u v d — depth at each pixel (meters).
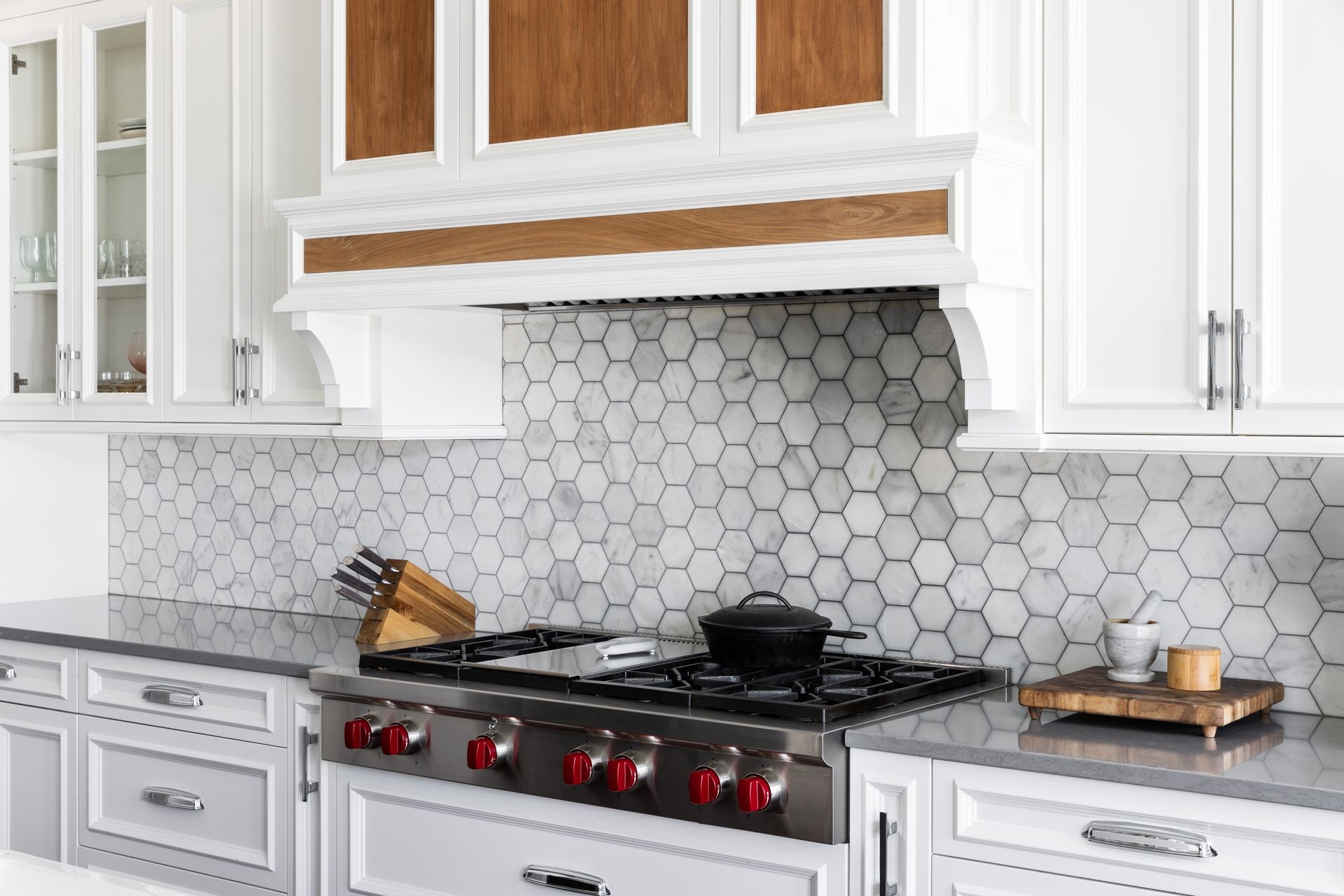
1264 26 1.97
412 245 2.61
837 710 2.09
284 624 3.30
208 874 2.84
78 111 3.42
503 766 2.31
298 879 2.67
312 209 2.72
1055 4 2.16
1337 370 1.93
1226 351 2.01
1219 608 2.32
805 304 2.73
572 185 2.39
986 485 2.55
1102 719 2.13
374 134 2.71
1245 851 1.73
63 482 3.77
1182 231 2.05
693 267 2.29
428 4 2.63
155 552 3.79
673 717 2.11
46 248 3.50
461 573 3.24
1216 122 2.02
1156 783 1.78
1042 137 2.17
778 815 2.04
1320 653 2.23
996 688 2.44
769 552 2.79
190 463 3.71
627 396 2.98
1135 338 2.10
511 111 2.54
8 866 1.28
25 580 3.69
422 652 2.69
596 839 2.24
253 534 3.59
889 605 2.66
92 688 3.05
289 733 2.71
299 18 3.05
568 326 3.07
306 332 2.80
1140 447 2.09
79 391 3.44
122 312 3.37
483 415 3.12
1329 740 1.99
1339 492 2.21
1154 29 2.07
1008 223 2.14
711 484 2.87
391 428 2.90
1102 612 2.44
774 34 2.25
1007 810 1.91
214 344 3.21
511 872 2.33
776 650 2.41
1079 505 2.46
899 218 2.10
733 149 2.28
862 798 2.01
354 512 3.41
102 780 3.04
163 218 3.28
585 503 3.04
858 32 2.17
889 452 2.65
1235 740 1.98
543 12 2.49
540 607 3.11
